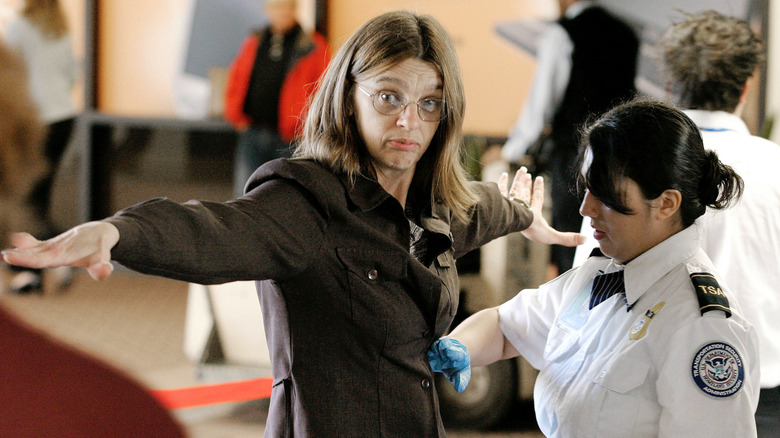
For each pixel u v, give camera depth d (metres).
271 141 8.86
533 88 7.23
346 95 2.28
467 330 2.74
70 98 9.84
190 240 1.82
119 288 9.72
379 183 2.36
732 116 2.99
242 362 5.55
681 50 2.98
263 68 8.76
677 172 2.14
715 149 2.88
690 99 3.01
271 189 2.14
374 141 2.25
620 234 2.25
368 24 2.28
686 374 2.07
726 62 2.91
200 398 4.73
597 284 2.41
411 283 2.29
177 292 9.59
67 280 9.46
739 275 2.72
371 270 2.22
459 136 2.40
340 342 2.22
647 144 2.13
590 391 2.23
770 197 2.78
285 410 2.25
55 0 9.55
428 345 2.36
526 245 5.33
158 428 1.13
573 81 7.10
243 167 9.06
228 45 9.45
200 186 10.09
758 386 2.15
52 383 1.06
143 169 10.20
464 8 7.75
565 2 7.29
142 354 6.96
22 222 1.07
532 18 7.48
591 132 2.24
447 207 2.51
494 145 7.49
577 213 6.12
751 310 2.73
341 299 2.20
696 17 3.05
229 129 9.59
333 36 8.71
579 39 7.11
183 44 9.62
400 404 2.26
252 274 2.01
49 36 9.50
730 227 2.72
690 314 2.12
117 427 1.09
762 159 2.85
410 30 2.24
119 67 9.86
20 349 1.06
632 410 2.17
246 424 5.57
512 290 5.31
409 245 2.33
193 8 9.54
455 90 2.31
